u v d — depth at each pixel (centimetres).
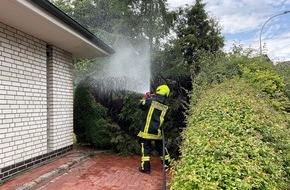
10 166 493
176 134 733
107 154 793
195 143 299
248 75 611
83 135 862
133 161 710
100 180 530
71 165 616
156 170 623
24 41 550
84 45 681
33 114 576
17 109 520
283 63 768
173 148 730
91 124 819
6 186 440
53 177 524
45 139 623
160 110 600
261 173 235
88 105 831
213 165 245
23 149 535
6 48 495
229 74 654
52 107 671
